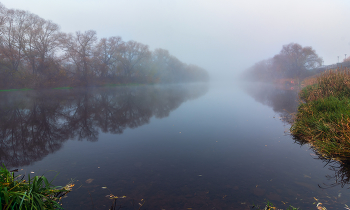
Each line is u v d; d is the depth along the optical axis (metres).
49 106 11.77
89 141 5.40
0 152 4.53
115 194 2.78
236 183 3.06
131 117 8.77
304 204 2.48
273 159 3.99
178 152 4.51
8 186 2.22
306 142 4.97
